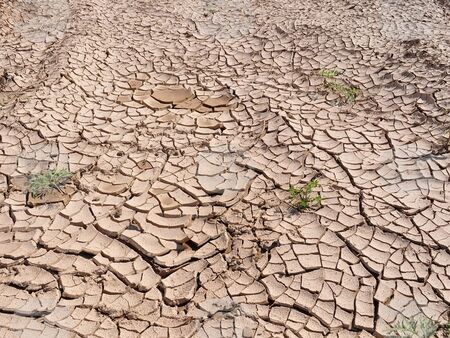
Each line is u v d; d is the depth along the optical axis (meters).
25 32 2.83
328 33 2.68
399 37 2.56
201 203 1.60
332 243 1.42
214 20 3.01
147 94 2.24
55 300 1.31
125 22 3.00
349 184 1.63
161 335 1.22
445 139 1.79
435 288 1.29
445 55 2.30
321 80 2.26
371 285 1.31
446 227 1.45
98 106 2.14
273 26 2.85
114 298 1.32
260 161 1.77
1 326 1.25
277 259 1.39
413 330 1.19
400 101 2.06
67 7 3.16
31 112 2.05
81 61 2.47
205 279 1.36
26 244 1.47
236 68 2.46
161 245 1.46
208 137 1.93
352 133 1.87
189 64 2.52
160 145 1.89
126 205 1.60
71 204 1.60
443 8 2.91
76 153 1.83
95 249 1.45
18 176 1.73
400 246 1.40
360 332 1.20
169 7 3.21
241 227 1.51
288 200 1.58
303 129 1.91
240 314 1.26
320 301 1.28
